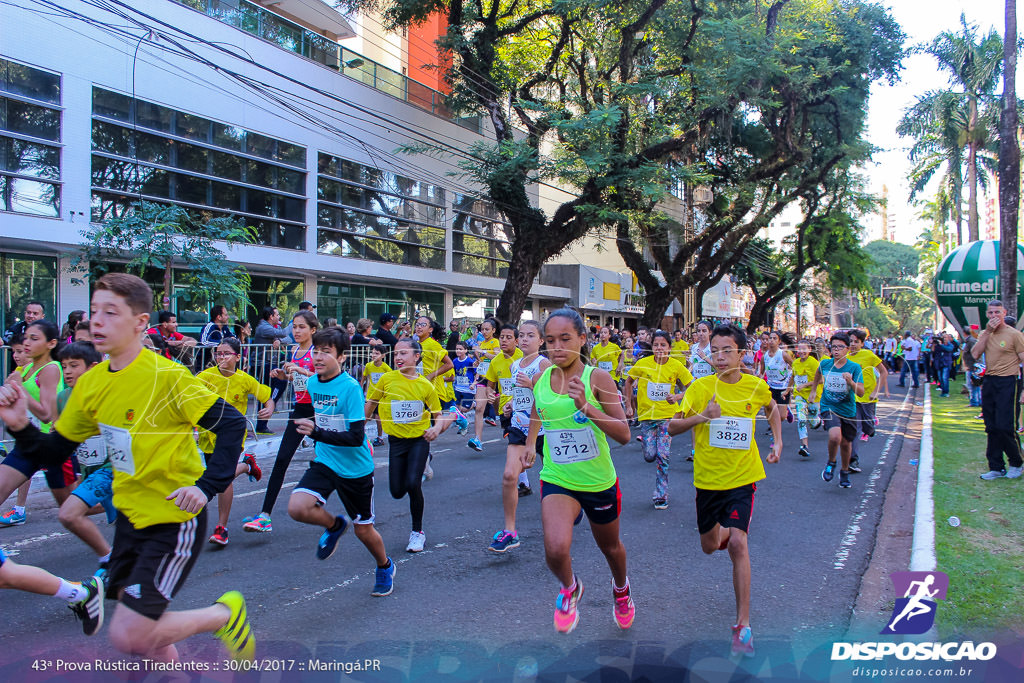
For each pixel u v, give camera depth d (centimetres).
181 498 271
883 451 1057
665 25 1806
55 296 1180
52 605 427
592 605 436
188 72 1359
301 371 567
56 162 1152
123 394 280
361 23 2191
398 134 1902
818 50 2198
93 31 1198
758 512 682
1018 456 784
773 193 2539
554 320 363
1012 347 770
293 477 834
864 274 3039
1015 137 1409
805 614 420
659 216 2039
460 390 1201
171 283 1180
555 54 1831
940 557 505
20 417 311
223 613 301
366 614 418
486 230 2308
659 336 730
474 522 637
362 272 1781
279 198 1563
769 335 1176
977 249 1731
